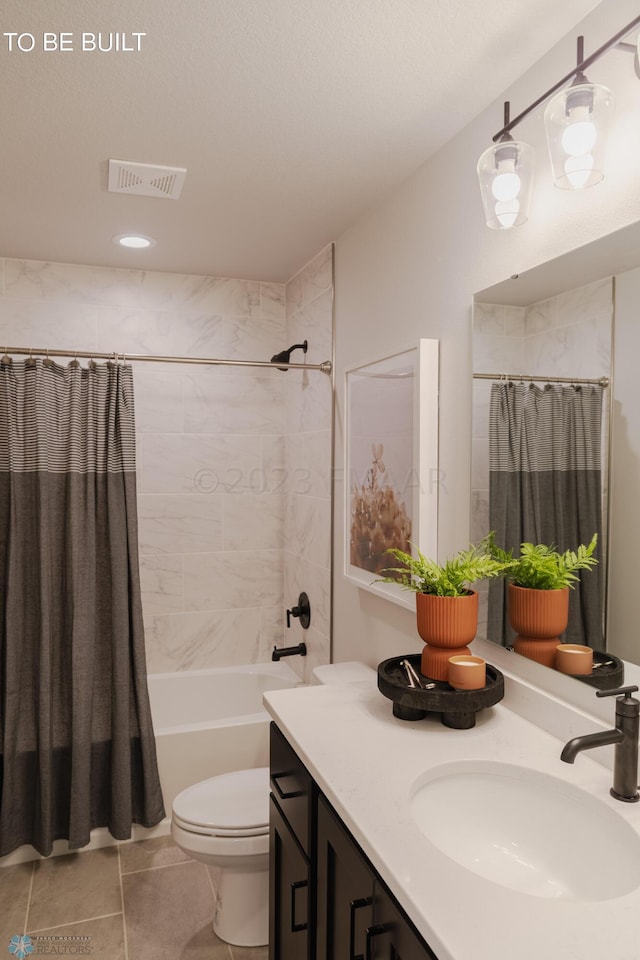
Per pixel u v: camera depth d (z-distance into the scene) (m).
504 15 1.38
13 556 2.51
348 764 1.36
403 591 2.10
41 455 2.52
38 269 3.09
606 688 1.33
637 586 1.25
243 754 2.88
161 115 1.77
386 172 2.13
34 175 2.14
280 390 3.54
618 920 0.91
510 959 0.83
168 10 1.35
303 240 2.80
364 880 1.17
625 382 1.28
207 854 1.96
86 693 2.57
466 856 1.27
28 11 1.35
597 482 1.35
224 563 3.46
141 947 2.06
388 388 2.22
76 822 2.53
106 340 3.21
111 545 2.63
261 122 1.81
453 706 1.50
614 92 1.32
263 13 1.36
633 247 1.27
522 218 1.45
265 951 2.05
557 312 1.47
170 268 3.22
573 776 1.29
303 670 3.23
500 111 1.69
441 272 1.97
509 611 1.67
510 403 1.63
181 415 3.35
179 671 3.39
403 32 1.43
